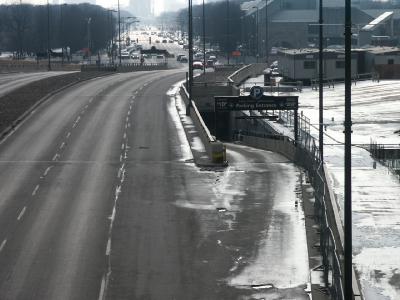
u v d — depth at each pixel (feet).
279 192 178.19
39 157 222.69
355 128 287.28
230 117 355.15
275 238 140.05
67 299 109.60
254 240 139.03
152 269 123.24
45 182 189.37
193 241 138.82
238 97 249.75
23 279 118.32
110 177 195.72
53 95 371.35
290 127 284.00
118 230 146.30
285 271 121.39
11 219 154.40
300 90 429.38
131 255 130.62
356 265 119.96
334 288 99.14
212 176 198.18
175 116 303.48
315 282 114.52
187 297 110.52
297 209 161.48
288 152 229.86
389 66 469.16
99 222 152.15
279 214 157.38
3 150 233.76
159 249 134.10
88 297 110.52
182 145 242.99
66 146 240.32
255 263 125.70
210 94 369.50
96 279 118.32
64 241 138.72
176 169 206.80
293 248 133.59
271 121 298.56
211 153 214.28
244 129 327.88
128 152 230.89
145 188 183.42
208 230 146.20
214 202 169.17
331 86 445.78
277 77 522.88
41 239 139.95
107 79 477.77
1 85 421.18
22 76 495.41
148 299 109.81
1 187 184.03
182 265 125.18
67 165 211.20
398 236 135.54
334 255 100.22
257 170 206.80
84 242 138.10
